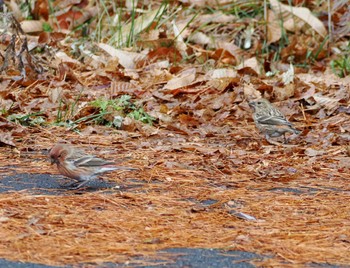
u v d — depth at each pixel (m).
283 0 21.94
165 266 7.54
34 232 8.34
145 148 12.55
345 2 21.88
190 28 20.61
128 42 19.58
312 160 12.14
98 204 9.48
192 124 14.29
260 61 19.83
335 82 17.09
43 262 7.54
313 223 9.10
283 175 11.20
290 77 16.89
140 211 9.30
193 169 11.39
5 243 8.01
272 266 7.65
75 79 16.53
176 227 8.76
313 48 20.22
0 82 16.02
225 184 10.75
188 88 16.06
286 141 13.73
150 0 21.70
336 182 11.04
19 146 12.36
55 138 12.98
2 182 10.39
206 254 7.91
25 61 17.22
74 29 20.92
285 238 8.49
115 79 16.81
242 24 20.91
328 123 14.72
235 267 7.58
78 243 8.09
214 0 21.62
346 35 21.09
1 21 18.94
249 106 14.44
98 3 21.69
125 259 7.70
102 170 10.17
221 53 18.91
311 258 7.91
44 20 21.03
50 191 10.03
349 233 8.70
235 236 8.45
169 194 10.11
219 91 16.11
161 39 19.27
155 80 16.61
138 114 14.13
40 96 15.30
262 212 9.47
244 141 13.30
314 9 21.83
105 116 13.93
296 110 15.44
